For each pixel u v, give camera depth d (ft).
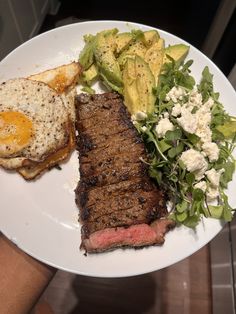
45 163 0.82
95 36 0.89
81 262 0.75
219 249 1.16
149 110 0.84
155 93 0.85
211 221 0.78
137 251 0.76
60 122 0.83
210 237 0.77
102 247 0.74
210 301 1.19
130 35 0.90
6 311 0.76
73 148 0.85
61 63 0.91
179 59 0.90
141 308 1.18
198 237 0.77
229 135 0.84
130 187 0.78
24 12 1.19
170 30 1.35
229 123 0.84
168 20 1.36
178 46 0.91
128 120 0.84
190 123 0.78
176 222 0.78
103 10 1.40
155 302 1.18
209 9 1.31
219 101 0.89
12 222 0.77
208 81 0.87
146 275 1.21
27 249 0.75
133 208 0.76
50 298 1.17
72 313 1.16
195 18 1.34
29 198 0.80
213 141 0.83
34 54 0.89
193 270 1.22
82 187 0.79
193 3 1.34
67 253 0.75
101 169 0.79
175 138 0.78
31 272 0.80
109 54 0.86
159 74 0.87
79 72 0.87
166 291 1.20
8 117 0.80
